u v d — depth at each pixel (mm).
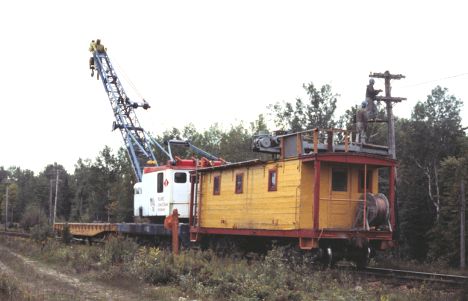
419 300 11711
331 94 54000
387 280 15117
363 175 18984
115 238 21203
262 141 19266
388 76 30312
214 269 14812
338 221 18203
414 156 52188
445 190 45031
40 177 142625
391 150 29828
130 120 37188
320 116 53031
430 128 51938
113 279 15242
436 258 41188
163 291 13039
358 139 21766
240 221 20906
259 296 11875
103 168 78562
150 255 17000
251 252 20375
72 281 15586
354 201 18578
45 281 15438
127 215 61656
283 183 18531
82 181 104188
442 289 13305
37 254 24766
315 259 17281
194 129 68062
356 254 18266
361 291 12430
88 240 33219
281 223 18406
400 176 49469
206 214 23594
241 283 12656
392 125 30094
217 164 25078
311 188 17812
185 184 26344
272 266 14164
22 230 63531
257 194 20000
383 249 18266
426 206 49688
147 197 28328
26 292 12406
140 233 27109
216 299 12195
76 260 20062
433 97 53344
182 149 57656
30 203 120688
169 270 14789
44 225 35031
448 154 50906
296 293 11836
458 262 39750
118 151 77500
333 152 17656
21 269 18281
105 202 77688
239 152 57062
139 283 14359
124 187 63469
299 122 53125
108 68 38094
